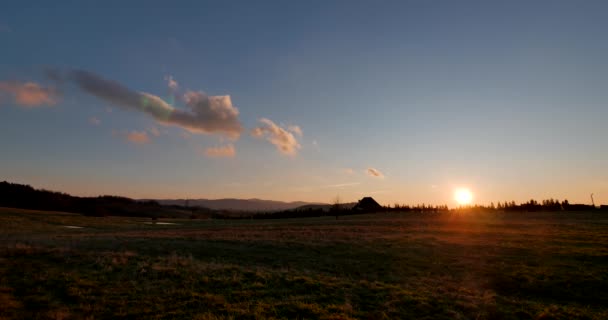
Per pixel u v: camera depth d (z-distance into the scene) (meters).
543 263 23.44
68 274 17.86
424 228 50.31
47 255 23.20
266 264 23.70
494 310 14.21
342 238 37.09
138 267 19.80
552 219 67.56
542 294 17.64
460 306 14.52
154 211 159.38
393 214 103.25
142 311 12.61
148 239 35.81
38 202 123.88
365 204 131.12
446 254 27.09
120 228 65.06
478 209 110.25
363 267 23.12
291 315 12.71
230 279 17.55
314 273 20.58
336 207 111.75
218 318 12.02
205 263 22.14
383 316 12.96
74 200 144.12
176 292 15.02
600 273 20.27
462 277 20.64
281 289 16.22
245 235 41.56
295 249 29.94
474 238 36.72
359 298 15.18
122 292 14.96
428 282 19.17
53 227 62.00
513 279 19.69
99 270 19.14
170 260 22.48
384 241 34.25
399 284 18.44
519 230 45.16
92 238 37.44
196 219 112.31
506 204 110.56
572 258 25.02
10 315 12.02
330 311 13.26
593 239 34.09
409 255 26.77
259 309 13.09
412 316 13.19
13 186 129.88
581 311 14.60
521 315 13.83
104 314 12.38
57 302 13.62
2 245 28.28
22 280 16.66
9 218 68.75
